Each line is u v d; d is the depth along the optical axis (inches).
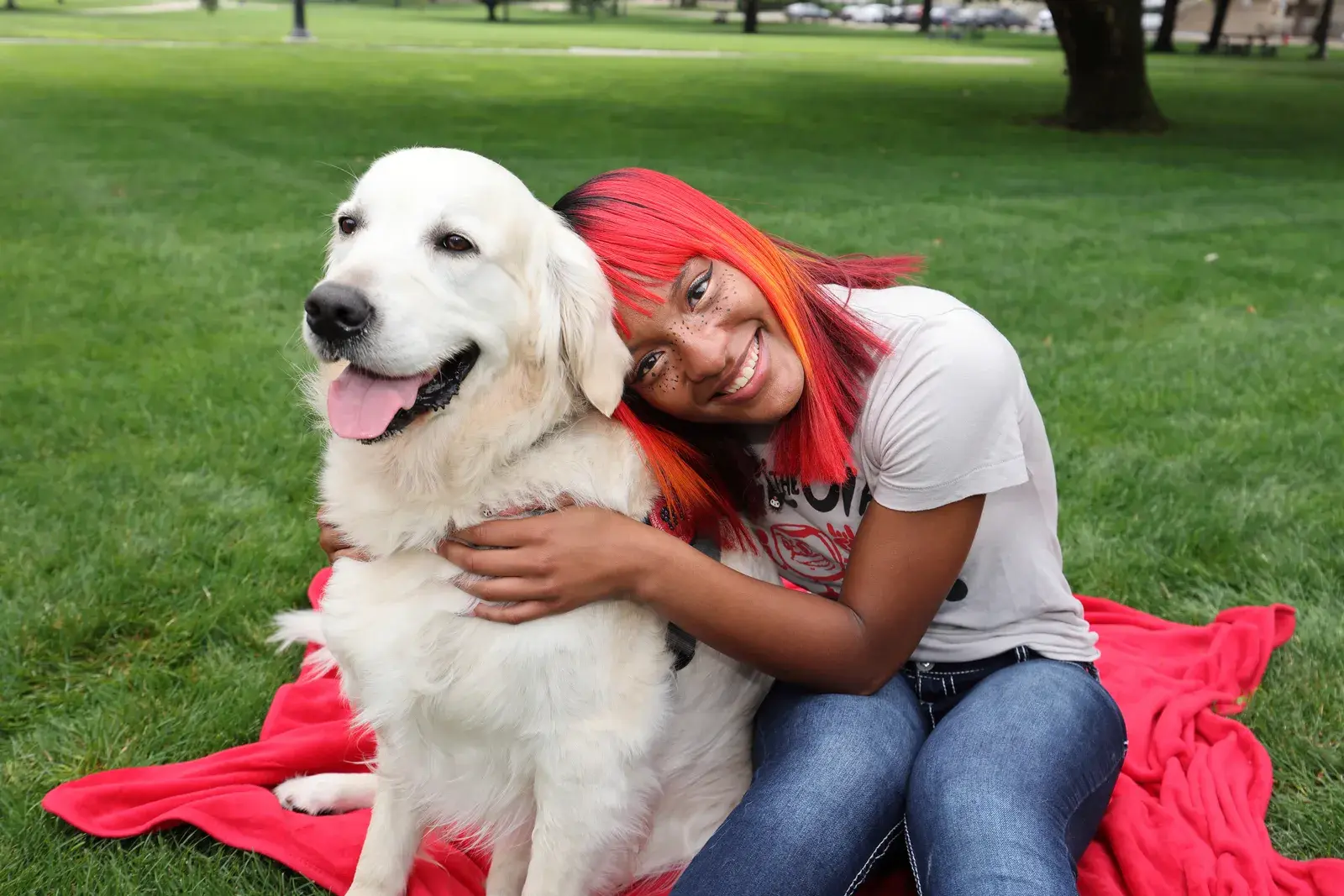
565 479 87.1
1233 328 266.2
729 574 85.6
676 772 96.7
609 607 86.7
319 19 2007.9
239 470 178.1
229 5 2618.1
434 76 896.3
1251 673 125.9
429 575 86.7
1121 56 666.8
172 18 1836.9
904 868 97.3
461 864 103.7
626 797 87.7
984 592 96.3
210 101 679.7
